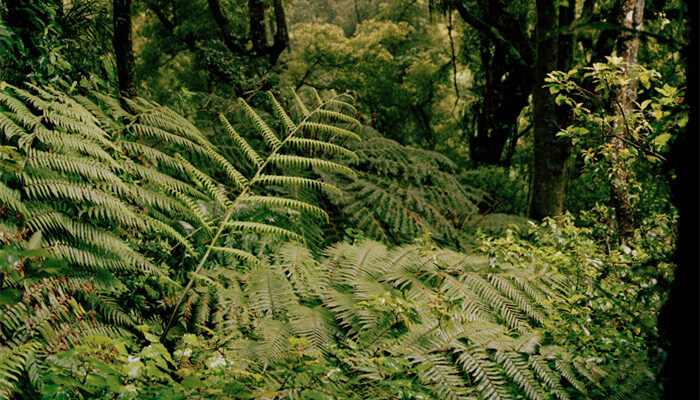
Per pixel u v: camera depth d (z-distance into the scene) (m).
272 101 2.89
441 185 4.16
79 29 3.03
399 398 1.51
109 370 1.19
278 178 2.35
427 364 1.70
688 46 0.92
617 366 2.05
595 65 2.88
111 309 1.72
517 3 8.87
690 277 0.92
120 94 3.36
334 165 2.58
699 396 0.91
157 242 2.28
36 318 1.36
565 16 4.97
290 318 2.03
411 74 17.58
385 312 2.04
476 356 1.81
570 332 2.20
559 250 2.86
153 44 12.73
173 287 2.12
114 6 3.50
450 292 2.28
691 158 0.92
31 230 1.55
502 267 2.61
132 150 2.34
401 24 15.97
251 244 2.56
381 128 18.56
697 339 0.91
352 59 14.41
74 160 1.70
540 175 5.22
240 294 2.13
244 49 9.16
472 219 4.15
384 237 3.30
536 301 2.30
